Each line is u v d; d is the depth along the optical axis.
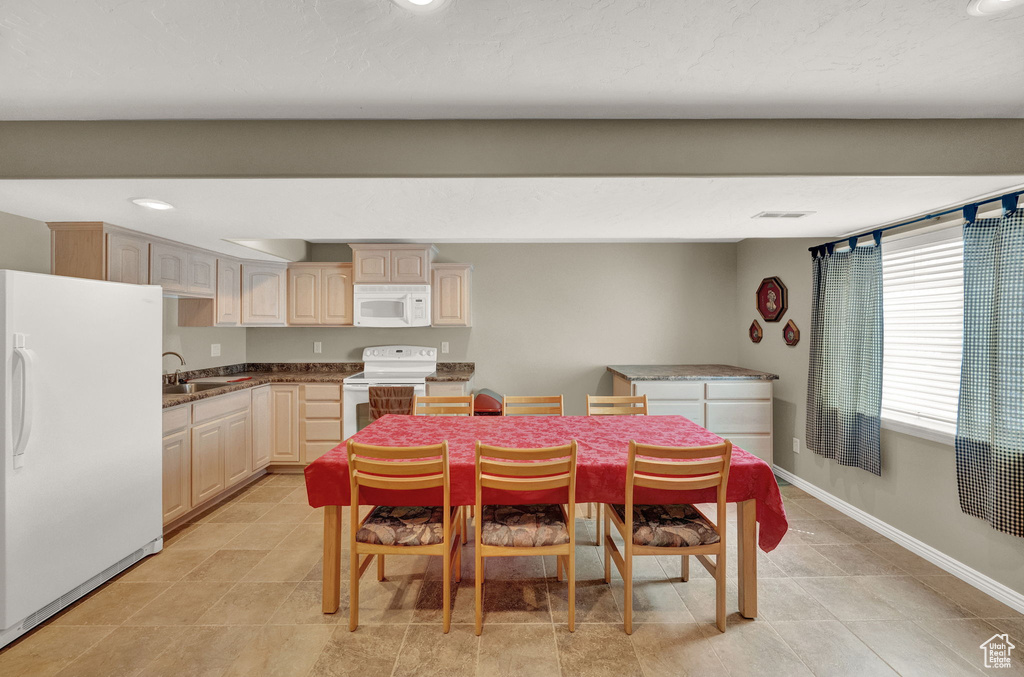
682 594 2.25
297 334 4.82
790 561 2.55
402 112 1.77
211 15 1.19
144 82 1.53
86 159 1.80
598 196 2.12
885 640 1.91
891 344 2.86
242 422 3.69
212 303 3.80
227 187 1.94
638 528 1.99
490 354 4.86
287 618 2.06
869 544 2.74
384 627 2.00
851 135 1.84
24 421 1.85
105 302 2.25
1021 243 1.95
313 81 1.54
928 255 2.60
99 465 2.23
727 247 4.84
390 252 4.41
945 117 1.83
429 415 3.16
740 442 3.94
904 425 2.65
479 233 2.98
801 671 1.75
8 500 1.84
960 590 2.26
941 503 2.46
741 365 4.73
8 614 1.84
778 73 1.51
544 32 1.28
